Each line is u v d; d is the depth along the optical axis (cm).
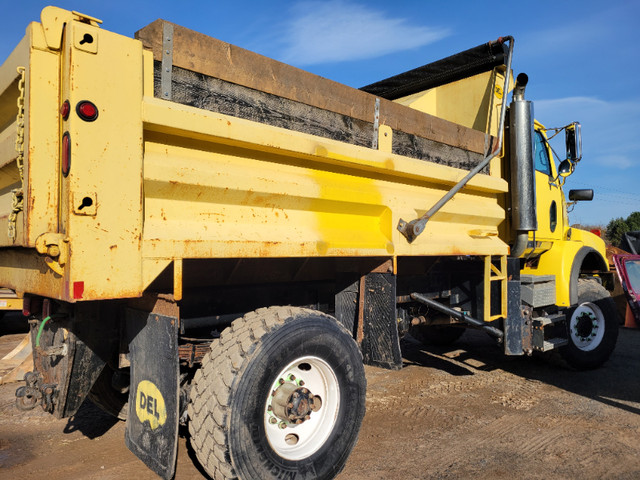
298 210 298
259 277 324
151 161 231
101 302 269
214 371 246
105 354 272
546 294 527
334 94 314
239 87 264
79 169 204
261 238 267
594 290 588
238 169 264
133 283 219
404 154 368
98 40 211
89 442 353
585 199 589
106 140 212
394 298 336
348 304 363
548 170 571
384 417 414
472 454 341
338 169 321
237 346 249
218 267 299
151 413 246
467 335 796
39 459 324
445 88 548
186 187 242
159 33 233
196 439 245
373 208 341
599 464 329
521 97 483
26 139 211
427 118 390
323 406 286
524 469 320
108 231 212
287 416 256
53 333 280
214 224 256
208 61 250
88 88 207
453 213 410
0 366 523
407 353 663
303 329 264
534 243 517
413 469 317
